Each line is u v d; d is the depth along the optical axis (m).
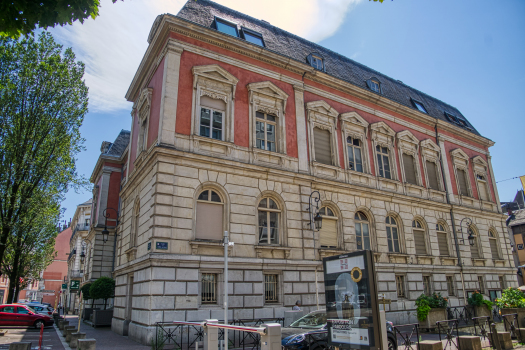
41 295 69.44
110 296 25.55
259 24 22.55
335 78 22.59
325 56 25.34
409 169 25.72
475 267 26.52
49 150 21.47
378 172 23.47
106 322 23.34
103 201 32.16
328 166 20.91
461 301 24.64
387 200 23.03
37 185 21.70
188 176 16.11
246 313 15.71
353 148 22.92
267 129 19.52
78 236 54.59
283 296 16.97
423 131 27.62
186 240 15.29
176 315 14.25
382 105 25.23
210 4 20.77
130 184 20.28
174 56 17.25
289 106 20.38
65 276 71.12
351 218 20.86
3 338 18.12
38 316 24.09
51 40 21.50
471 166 30.80
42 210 23.19
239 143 18.02
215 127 17.78
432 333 17.55
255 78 19.59
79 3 7.02
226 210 16.69
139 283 15.48
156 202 15.03
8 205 19.56
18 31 7.03
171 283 14.47
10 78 20.19
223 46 18.83
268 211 18.08
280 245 17.61
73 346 14.51
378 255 21.28
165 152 15.66
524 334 13.68
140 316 14.79
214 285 15.67
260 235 17.56
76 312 49.91
